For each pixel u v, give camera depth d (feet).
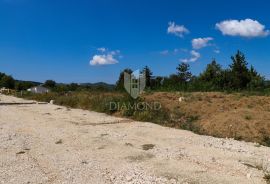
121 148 33.40
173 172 24.91
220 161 28.04
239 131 43.09
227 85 123.75
